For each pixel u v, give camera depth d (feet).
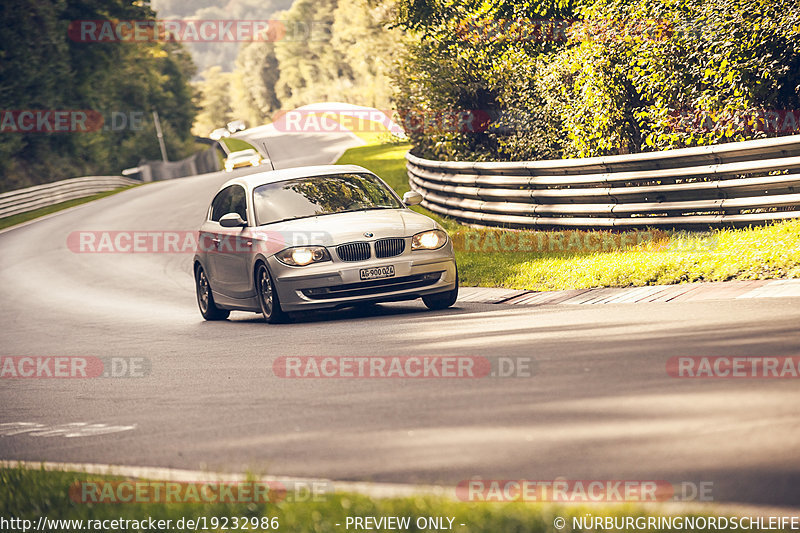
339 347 66.74
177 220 232.94
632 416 39.11
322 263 81.76
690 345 52.31
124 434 48.78
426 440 39.11
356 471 35.70
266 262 83.82
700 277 77.46
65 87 516.73
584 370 49.06
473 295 91.20
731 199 93.66
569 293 82.28
